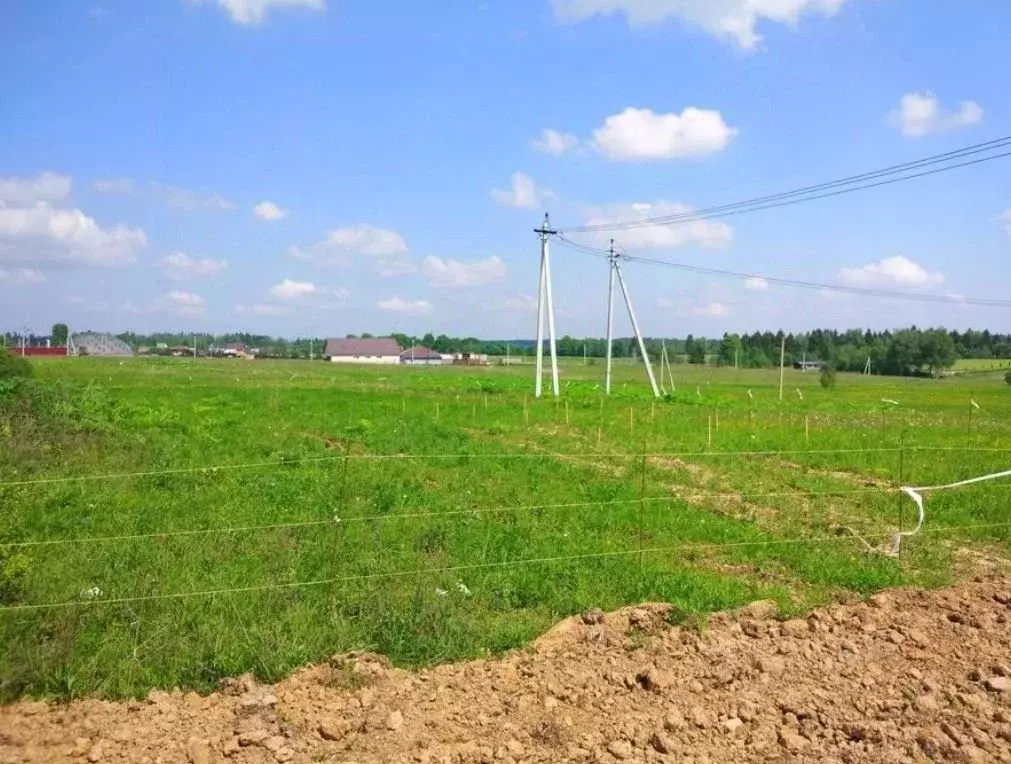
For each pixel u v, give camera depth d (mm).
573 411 31750
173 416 21891
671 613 7836
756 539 11039
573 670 6598
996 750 5586
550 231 41594
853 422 30969
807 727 5828
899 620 8031
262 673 6305
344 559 9156
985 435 26078
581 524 11383
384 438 20031
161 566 8555
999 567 10344
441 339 184125
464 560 9328
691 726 5812
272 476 13641
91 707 5691
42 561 8398
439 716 5793
